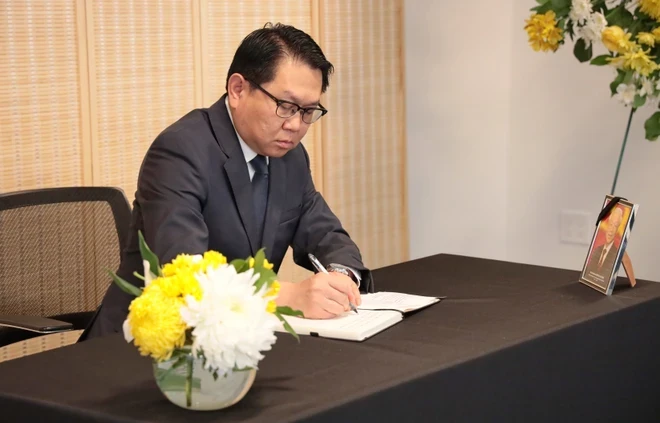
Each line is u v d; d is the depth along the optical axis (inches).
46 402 51.0
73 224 89.2
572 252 133.3
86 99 110.5
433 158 144.5
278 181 84.3
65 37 108.3
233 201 80.4
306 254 88.8
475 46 138.3
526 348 64.6
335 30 134.0
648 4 91.4
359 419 51.6
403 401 54.6
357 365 57.5
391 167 144.0
